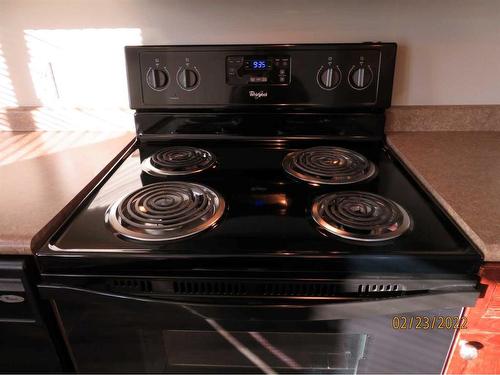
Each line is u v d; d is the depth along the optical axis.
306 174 0.99
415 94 1.24
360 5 1.13
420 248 0.72
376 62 1.10
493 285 0.73
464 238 0.74
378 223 0.77
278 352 0.83
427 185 0.91
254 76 1.12
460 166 0.99
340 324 0.76
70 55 1.23
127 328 0.80
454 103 1.25
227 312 0.73
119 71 1.25
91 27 1.19
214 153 1.15
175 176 1.00
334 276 0.72
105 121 1.29
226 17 1.16
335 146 1.17
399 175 1.00
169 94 1.16
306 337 0.81
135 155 1.14
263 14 1.16
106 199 0.90
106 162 1.07
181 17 1.17
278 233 0.76
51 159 1.09
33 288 0.77
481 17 1.13
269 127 1.19
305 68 1.11
